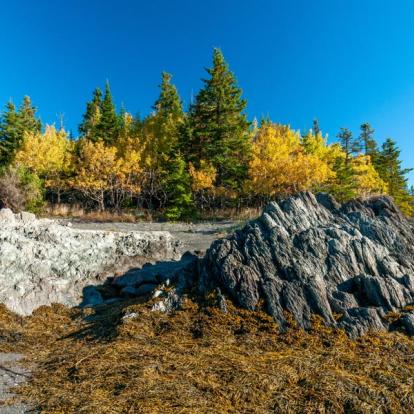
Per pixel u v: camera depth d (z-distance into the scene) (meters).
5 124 49.69
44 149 39.47
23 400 5.29
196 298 8.32
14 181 27.08
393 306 7.51
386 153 56.12
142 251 15.57
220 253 8.90
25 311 9.44
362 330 6.90
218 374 5.75
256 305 7.64
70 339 7.93
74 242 13.28
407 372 5.84
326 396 5.13
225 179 38.59
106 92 49.19
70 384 5.68
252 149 38.78
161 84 55.00
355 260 8.63
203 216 34.94
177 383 5.46
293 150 39.56
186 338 7.16
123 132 47.69
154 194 39.88
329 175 34.53
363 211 10.90
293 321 7.16
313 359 6.18
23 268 10.62
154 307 8.27
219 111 39.78
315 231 9.27
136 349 6.76
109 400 5.09
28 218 20.00
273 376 5.62
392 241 9.51
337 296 7.74
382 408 4.98
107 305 10.19
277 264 8.46
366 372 5.83
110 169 36.84
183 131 38.91
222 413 4.79
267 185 33.91
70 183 36.78
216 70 39.69
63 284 11.05
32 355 7.13
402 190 51.56
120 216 34.03
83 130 56.75
